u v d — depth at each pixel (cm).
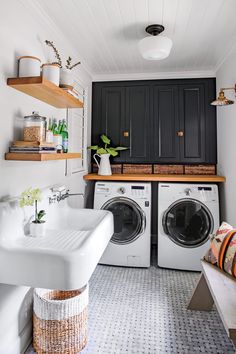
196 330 181
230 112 255
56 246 138
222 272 176
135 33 216
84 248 128
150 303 214
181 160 313
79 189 282
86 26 204
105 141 306
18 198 153
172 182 296
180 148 313
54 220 194
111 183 289
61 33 214
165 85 316
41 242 144
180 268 275
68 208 222
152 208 343
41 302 152
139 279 257
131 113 323
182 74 311
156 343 168
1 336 138
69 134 248
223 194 281
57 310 150
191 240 274
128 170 327
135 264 281
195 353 160
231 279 167
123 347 164
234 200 247
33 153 144
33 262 122
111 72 315
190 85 312
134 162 324
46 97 175
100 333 177
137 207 279
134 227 282
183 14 187
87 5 176
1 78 139
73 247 136
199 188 274
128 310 204
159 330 181
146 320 192
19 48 157
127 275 266
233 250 174
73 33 216
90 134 326
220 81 288
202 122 310
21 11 159
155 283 249
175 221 278
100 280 255
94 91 330
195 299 203
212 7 178
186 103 312
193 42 232
